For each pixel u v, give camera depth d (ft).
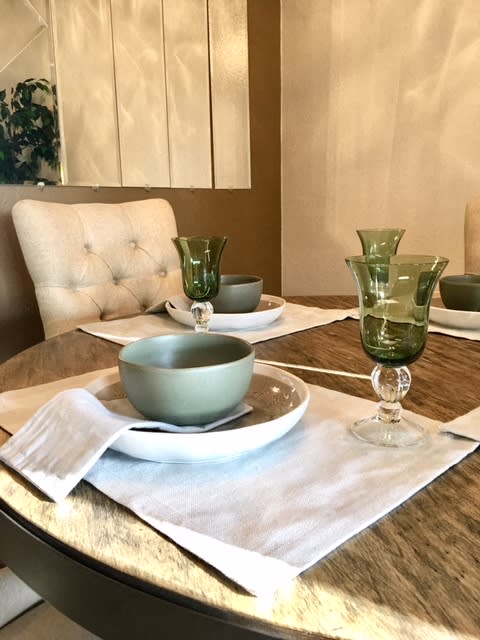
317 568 1.31
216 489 1.66
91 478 1.73
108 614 1.39
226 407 1.95
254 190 8.94
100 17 6.47
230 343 2.19
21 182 5.89
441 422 2.16
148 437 1.74
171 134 7.48
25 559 1.59
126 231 5.15
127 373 1.90
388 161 7.75
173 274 5.45
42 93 5.98
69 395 1.99
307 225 9.12
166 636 1.30
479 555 1.35
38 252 4.48
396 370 2.19
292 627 1.15
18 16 5.72
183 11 7.43
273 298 4.60
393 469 1.77
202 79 7.83
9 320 5.97
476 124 6.70
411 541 1.41
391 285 2.01
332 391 2.53
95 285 4.80
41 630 2.45
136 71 6.94
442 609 1.17
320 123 8.58
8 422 2.17
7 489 1.70
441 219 7.25
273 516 1.51
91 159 6.54
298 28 8.65
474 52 6.57
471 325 3.62
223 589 1.26
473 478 1.74
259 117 8.84
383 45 7.52
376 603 1.19
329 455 1.88
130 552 1.39
